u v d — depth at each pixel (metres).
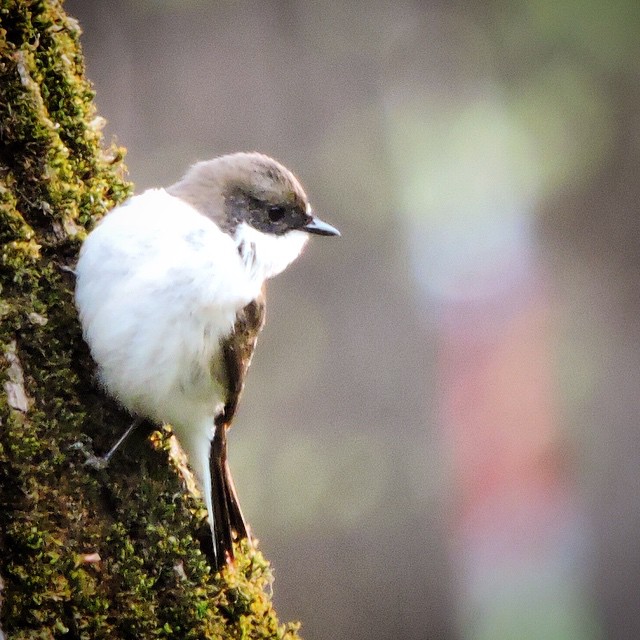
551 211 16.05
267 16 16.81
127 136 16.45
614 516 15.75
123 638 5.24
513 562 15.28
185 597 5.52
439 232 15.76
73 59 5.91
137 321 5.62
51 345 5.41
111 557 5.33
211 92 16.64
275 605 14.90
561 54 15.51
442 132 15.94
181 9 16.67
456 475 15.52
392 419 15.59
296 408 15.70
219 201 6.48
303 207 6.70
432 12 16.33
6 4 5.55
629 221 16.09
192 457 6.15
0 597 4.98
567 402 16.05
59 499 5.23
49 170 5.59
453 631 15.27
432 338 15.79
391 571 15.13
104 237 5.62
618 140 15.76
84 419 5.50
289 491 15.30
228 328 5.95
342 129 16.36
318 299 15.98
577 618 15.31
